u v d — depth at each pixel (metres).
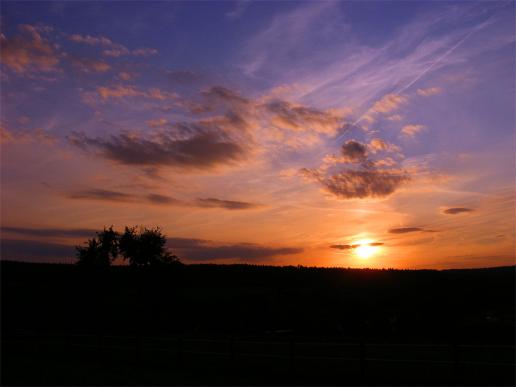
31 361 23.62
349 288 74.81
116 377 18.38
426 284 70.75
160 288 56.22
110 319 50.91
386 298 61.12
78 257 56.62
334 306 58.62
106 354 25.59
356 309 54.72
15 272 74.94
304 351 26.44
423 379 17.00
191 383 16.95
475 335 34.47
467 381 16.36
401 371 18.91
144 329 46.97
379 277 86.12
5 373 19.41
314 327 46.78
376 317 47.75
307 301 63.75
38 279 69.38
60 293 58.56
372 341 32.28
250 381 17.56
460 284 67.19
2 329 38.44
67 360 24.03
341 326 45.81
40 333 34.16
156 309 54.59
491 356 22.55
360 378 17.70
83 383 16.95
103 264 56.06
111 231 56.41
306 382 17.33
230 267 107.50
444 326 40.06
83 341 30.95
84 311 53.22
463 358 22.14
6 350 28.02
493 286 62.84
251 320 52.72
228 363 21.64
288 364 21.20
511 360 20.95
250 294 72.25
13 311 52.12
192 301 62.88
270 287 82.56
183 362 22.56
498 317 42.38
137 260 55.53
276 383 17.20
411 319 44.84
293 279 92.94
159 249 56.12
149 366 21.80
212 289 78.94
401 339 33.84
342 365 20.75
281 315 54.34
